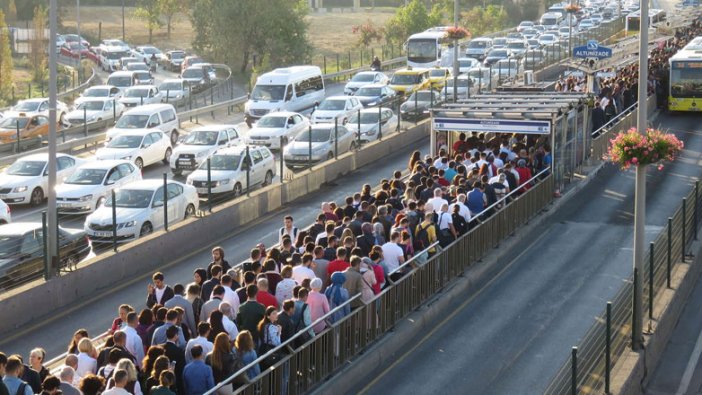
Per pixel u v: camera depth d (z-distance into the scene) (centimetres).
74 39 10312
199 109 6166
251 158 3828
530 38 9581
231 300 1853
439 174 2966
